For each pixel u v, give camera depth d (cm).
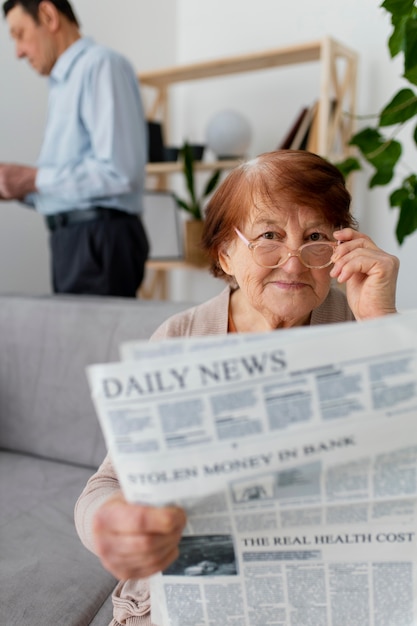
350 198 64
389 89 216
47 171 149
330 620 48
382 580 46
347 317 72
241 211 61
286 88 243
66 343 125
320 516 44
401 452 42
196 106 271
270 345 39
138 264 168
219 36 256
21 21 147
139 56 248
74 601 81
